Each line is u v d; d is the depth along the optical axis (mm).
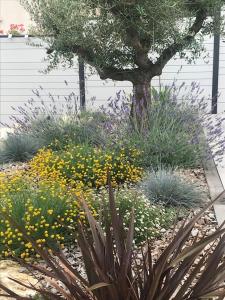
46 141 8672
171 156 7660
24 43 13148
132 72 8984
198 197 6160
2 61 13320
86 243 2859
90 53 8789
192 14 8445
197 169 7695
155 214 5422
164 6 7613
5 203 5031
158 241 5055
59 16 8148
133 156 7398
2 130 11477
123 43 8758
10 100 13477
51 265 2838
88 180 6754
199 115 8742
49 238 4797
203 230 5250
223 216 5656
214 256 2812
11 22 16703
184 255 2625
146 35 8484
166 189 6133
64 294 2762
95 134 8352
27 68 13258
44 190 5309
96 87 13164
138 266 2932
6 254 4438
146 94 9016
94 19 8367
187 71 13039
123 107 8266
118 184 6914
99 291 2746
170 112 8367
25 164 8102
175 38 8398
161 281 2740
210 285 2723
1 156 8359
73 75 13133
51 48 8711
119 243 2910
